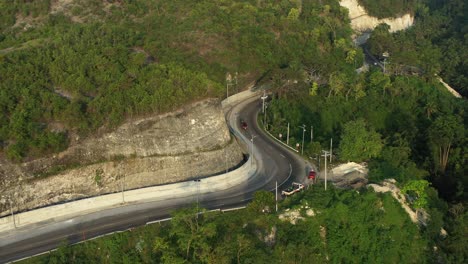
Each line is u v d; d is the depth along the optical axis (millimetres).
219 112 87688
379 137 90375
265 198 67438
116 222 68250
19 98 78750
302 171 84188
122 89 82125
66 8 126250
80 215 70312
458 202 80938
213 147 84750
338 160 87312
